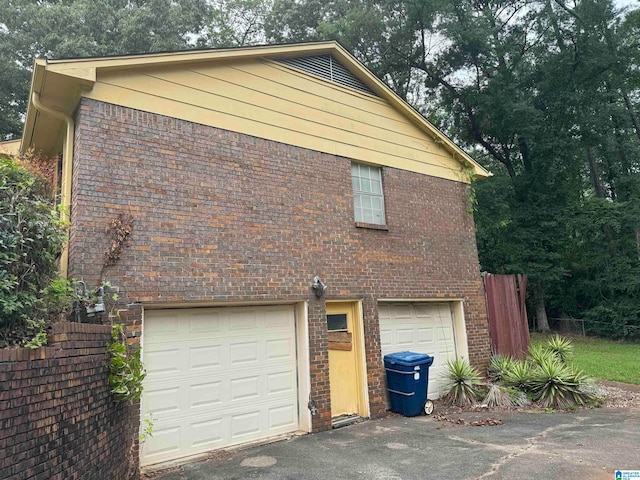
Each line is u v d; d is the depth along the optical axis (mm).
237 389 6934
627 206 23234
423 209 10258
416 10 22172
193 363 6582
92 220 5887
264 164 7723
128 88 6539
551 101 23344
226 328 6988
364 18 22969
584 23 22719
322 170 8547
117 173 6203
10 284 3508
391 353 9133
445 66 24484
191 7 24234
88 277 5711
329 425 7633
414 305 9875
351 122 9297
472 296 10836
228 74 7625
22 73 19594
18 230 3818
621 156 26141
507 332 11516
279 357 7477
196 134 7035
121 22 21016
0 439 2824
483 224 22344
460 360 9820
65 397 3697
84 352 4172
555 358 10594
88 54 19500
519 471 5363
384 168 9727
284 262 7605
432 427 7648
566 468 5398
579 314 25188
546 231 23531
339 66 9422
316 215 8250
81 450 3939
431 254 10148
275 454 6348
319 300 7926
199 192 6875
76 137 6301
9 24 20297
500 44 22922
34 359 3250
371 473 5512
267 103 8016
